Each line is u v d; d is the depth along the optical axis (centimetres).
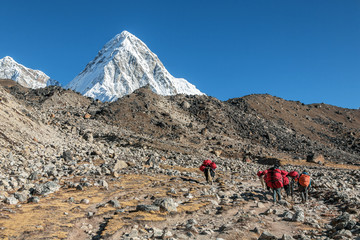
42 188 990
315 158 5316
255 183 1847
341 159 7250
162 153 3697
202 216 889
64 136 2709
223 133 7869
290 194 1395
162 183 1370
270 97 13125
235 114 9562
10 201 813
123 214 805
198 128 7581
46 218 711
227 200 1137
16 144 1759
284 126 10200
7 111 2166
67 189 1089
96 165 1778
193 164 2686
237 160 4681
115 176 1441
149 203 950
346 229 743
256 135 8319
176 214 842
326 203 1215
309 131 10594
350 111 15038
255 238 677
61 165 1608
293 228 799
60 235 612
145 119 7200
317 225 816
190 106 9250
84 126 5819
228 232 692
